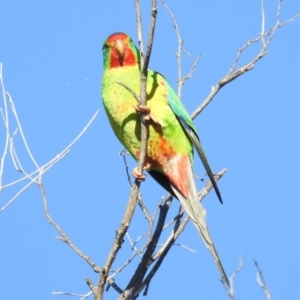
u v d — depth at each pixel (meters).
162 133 13.46
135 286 11.51
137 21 11.44
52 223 11.41
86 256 11.14
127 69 14.04
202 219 12.91
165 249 11.88
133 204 11.24
